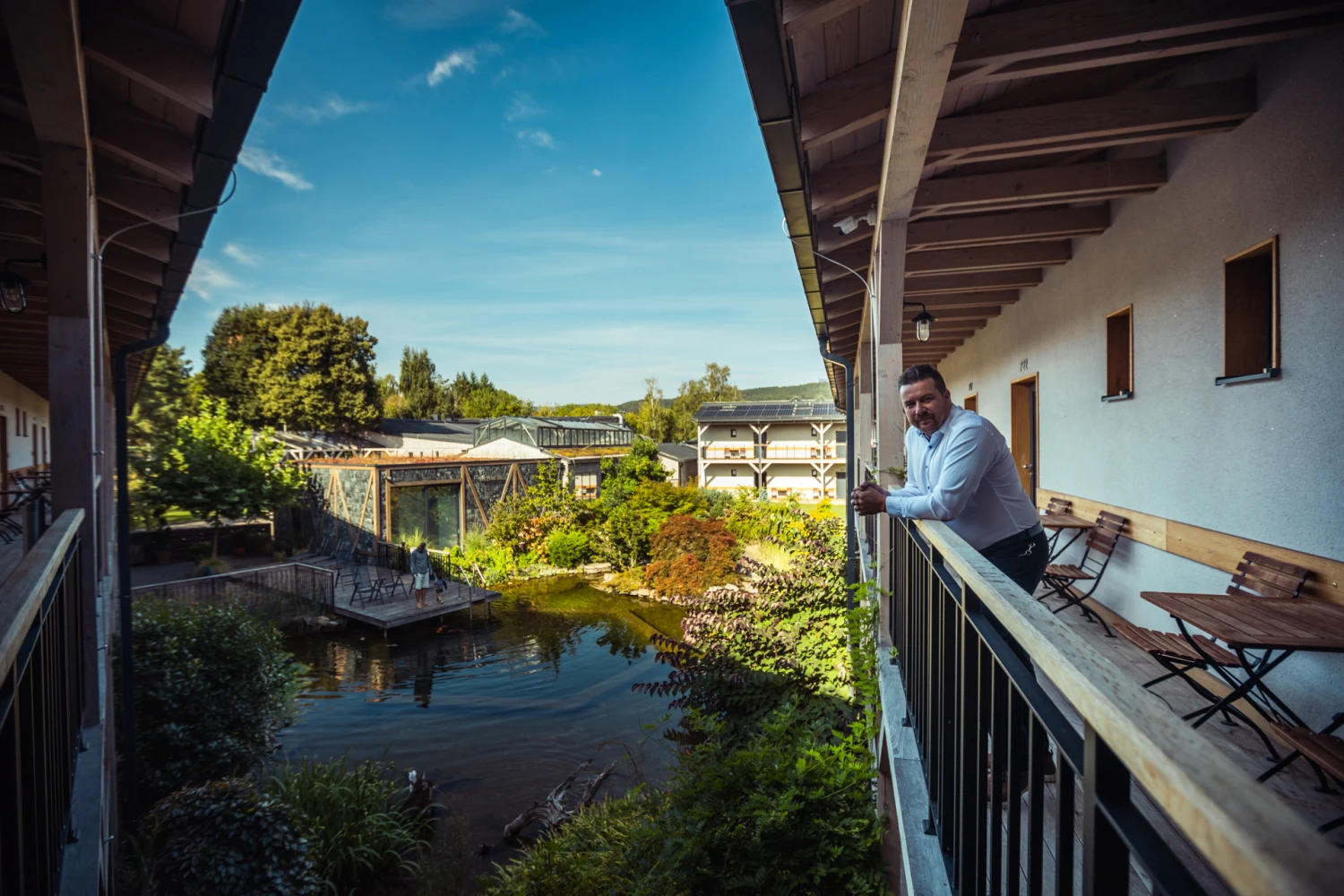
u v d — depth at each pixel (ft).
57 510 9.82
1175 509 13.84
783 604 24.48
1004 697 4.05
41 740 5.18
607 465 86.79
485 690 35.01
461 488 68.59
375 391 126.52
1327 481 9.66
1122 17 8.68
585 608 51.13
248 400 115.96
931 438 7.54
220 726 23.56
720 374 214.07
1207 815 1.44
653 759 25.67
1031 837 3.20
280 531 73.46
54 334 9.82
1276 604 9.46
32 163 12.75
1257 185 10.99
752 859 11.00
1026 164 14.89
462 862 19.30
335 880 18.71
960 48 8.94
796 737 16.07
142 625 24.59
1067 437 19.81
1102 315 17.30
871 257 15.55
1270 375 10.74
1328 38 9.34
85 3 9.30
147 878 14.14
